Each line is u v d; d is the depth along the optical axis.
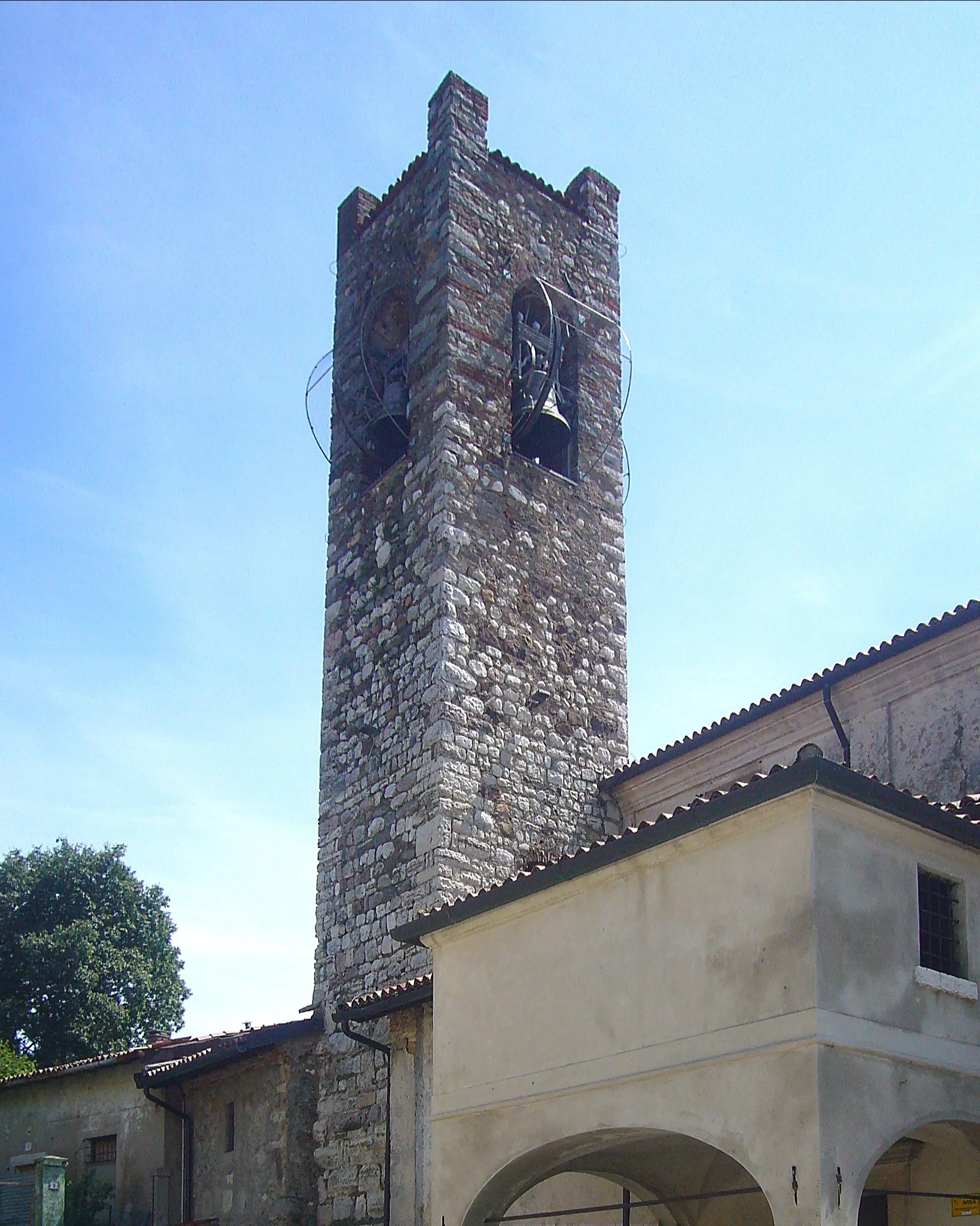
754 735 23.52
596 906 14.76
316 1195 22.86
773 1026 12.32
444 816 23.44
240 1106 24.64
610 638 27.30
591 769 25.94
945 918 13.71
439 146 28.73
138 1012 47.03
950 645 20.42
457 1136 15.59
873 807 12.98
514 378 27.69
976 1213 14.52
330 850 25.69
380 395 28.75
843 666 21.80
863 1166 11.77
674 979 13.54
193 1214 24.88
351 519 28.19
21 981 45.34
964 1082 12.98
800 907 12.45
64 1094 28.50
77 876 47.91
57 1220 23.50
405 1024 21.47
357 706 26.30
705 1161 16.52
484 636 25.19
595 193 30.97
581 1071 14.21
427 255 28.16
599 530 27.95
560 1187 18.42
